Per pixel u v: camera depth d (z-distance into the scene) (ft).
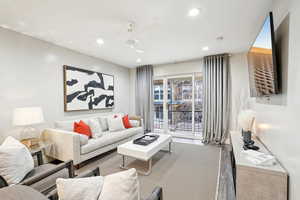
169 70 14.98
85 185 2.81
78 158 7.79
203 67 12.77
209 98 12.57
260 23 7.10
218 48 10.62
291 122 3.93
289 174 4.05
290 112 3.99
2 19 6.68
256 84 6.62
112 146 10.13
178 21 6.94
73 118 10.87
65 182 2.73
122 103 16.03
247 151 5.62
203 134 12.99
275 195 4.27
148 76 15.71
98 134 10.02
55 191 3.41
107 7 5.86
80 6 5.78
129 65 15.93
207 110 12.72
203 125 12.97
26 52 8.26
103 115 13.58
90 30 7.81
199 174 7.45
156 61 14.23
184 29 7.73
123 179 2.72
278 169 4.31
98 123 10.90
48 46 9.32
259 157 4.92
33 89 8.57
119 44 9.79
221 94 12.07
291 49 3.97
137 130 12.82
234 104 11.91
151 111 15.65
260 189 4.44
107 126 12.48
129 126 13.07
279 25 4.88
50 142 8.39
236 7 5.89
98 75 12.77
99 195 2.81
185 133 14.78
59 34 8.27
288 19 4.18
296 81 3.68
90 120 10.55
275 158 5.02
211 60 12.35
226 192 6.07
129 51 11.22
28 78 8.35
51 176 4.90
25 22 6.97
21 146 4.83
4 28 7.43
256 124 8.09
